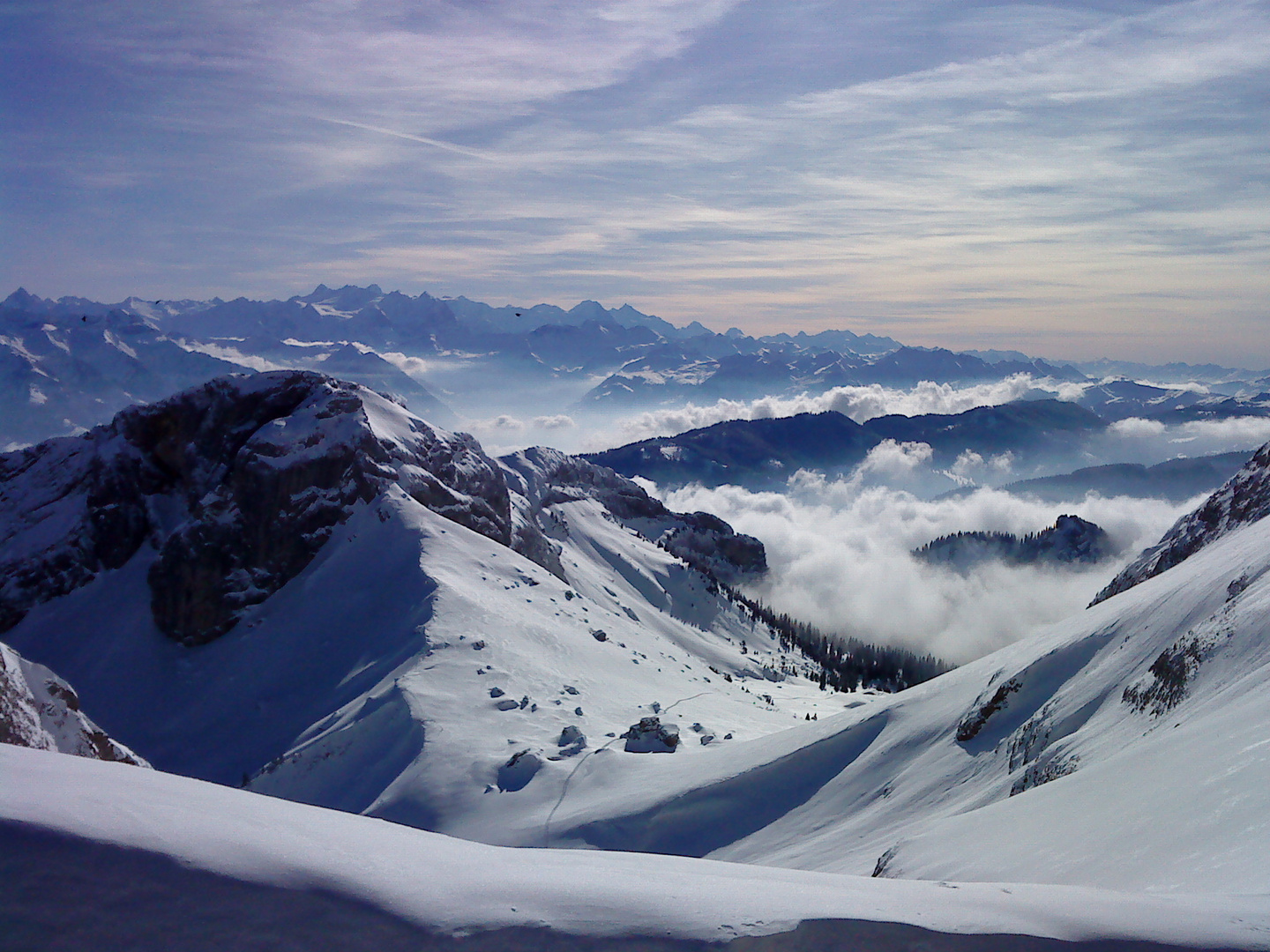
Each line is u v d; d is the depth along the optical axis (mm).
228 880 7039
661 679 116562
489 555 149500
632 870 9219
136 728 121500
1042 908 8320
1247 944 7707
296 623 138000
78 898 6484
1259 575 34000
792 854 43750
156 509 170250
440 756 73750
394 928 7023
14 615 151500
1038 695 44094
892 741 52312
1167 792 19219
